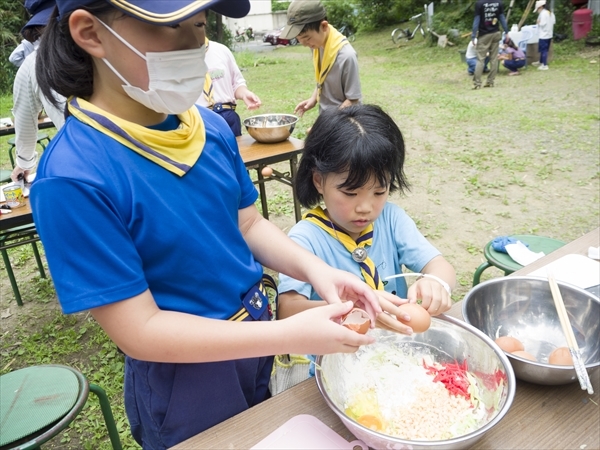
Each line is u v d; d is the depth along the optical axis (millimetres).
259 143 3422
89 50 832
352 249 1445
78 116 872
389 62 13383
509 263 2096
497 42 8859
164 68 854
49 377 1631
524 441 927
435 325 1153
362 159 1253
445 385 1061
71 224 798
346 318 1004
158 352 843
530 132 6262
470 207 4309
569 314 1218
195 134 1005
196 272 972
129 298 839
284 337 852
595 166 5047
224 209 1038
